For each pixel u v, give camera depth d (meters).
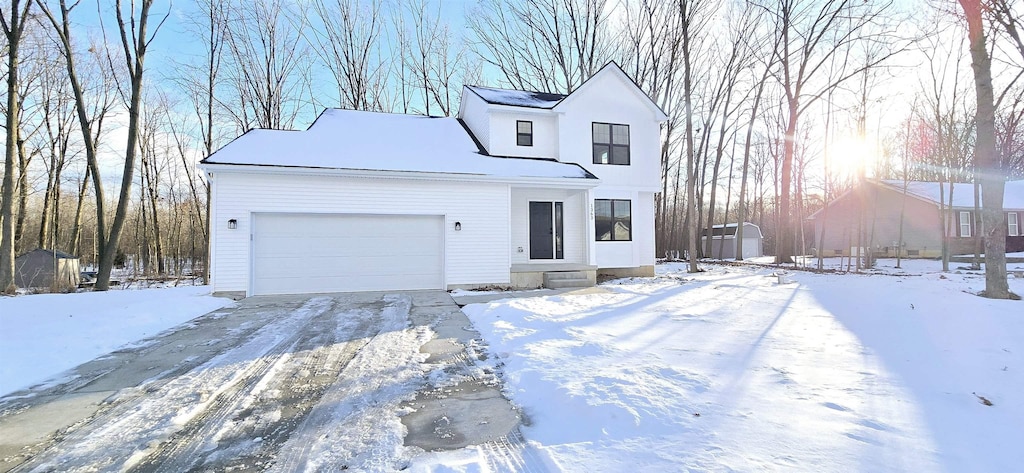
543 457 2.57
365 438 2.93
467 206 11.13
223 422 3.22
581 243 13.55
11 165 12.08
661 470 2.31
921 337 5.18
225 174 9.66
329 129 12.78
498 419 3.23
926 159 19.84
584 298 8.88
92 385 4.04
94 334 5.81
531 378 4.01
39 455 2.75
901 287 9.47
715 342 5.16
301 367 4.57
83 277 24.34
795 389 3.50
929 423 2.83
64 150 22.84
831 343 5.04
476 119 14.91
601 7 22.78
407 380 4.14
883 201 25.33
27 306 7.79
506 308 7.55
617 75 14.27
